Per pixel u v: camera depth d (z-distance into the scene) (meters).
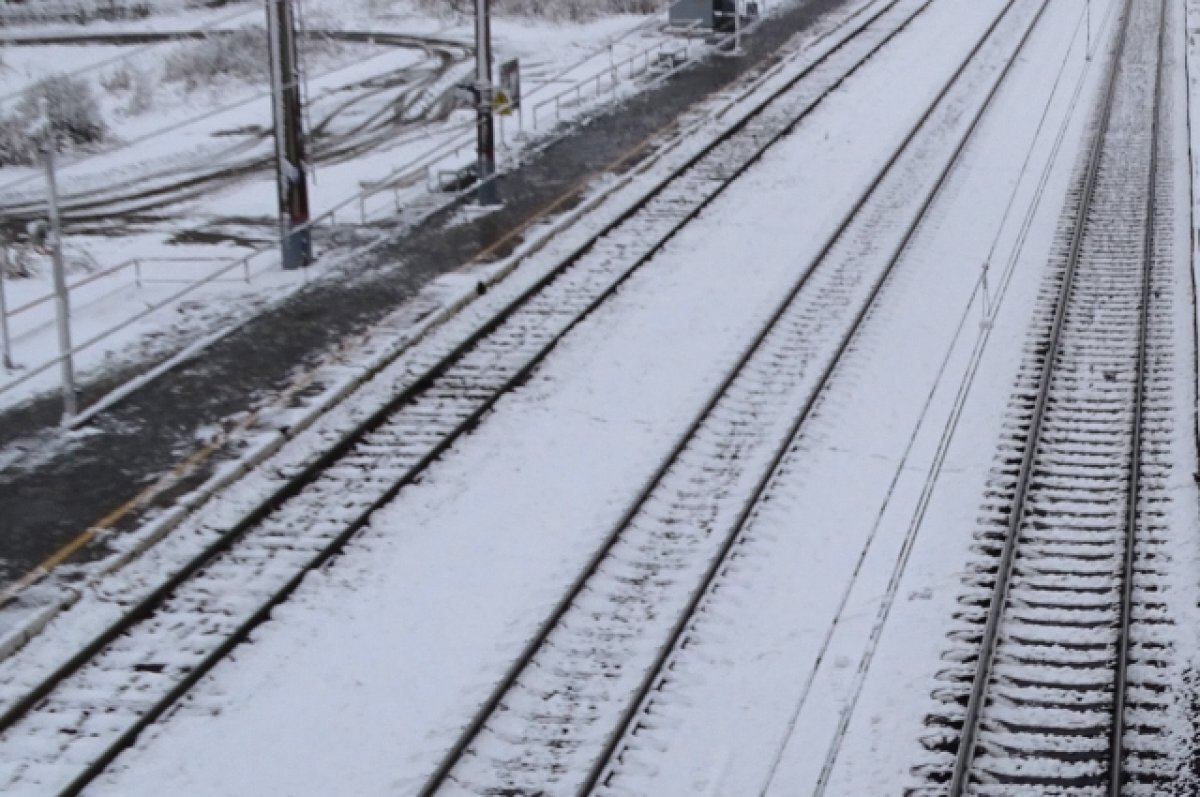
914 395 20.02
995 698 12.81
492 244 26.53
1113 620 14.00
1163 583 14.63
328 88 44.88
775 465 17.47
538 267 25.41
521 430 19.00
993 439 18.34
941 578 14.91
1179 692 12.80
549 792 11.74
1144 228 27.56
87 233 29.94
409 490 17.28
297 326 22.55
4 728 12.72
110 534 15.98
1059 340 21.73
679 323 22.75
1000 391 19.92
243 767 12.22
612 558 15.48
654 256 26.22
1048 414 19.09
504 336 22.25
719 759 12.14
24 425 19.06
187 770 12.20
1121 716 12.29
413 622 14.39
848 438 18.59
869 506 16.72
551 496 17.08
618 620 14.30
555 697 13.05
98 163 37.66
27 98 39.94
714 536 15.93
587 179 30.95
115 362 21.33
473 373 20.81
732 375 20.28
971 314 23.12
